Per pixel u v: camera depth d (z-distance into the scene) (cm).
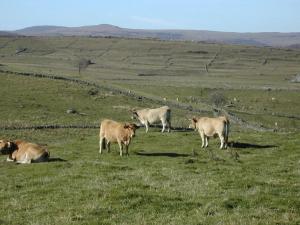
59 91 8112
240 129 6569
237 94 13275
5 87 7856
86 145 3359
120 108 7494
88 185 1958
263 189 1825
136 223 1433
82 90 8444
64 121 5847
